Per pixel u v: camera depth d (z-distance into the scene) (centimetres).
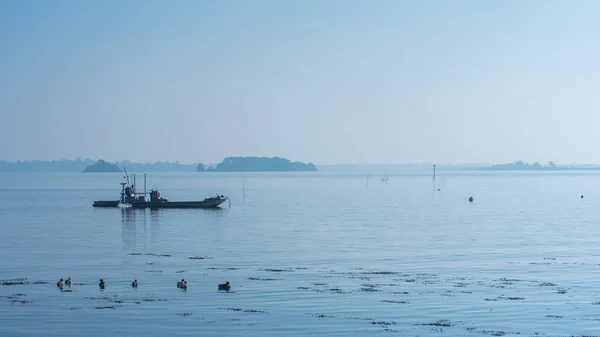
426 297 6231
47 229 12631
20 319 5481
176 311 5716
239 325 5309
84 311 5712
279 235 11444
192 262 8256
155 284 6812
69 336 5050
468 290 6525
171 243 10288
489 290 6525
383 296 6269
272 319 5478
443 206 19912
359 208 19012
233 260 8419
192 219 14975
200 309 5788
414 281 6988
